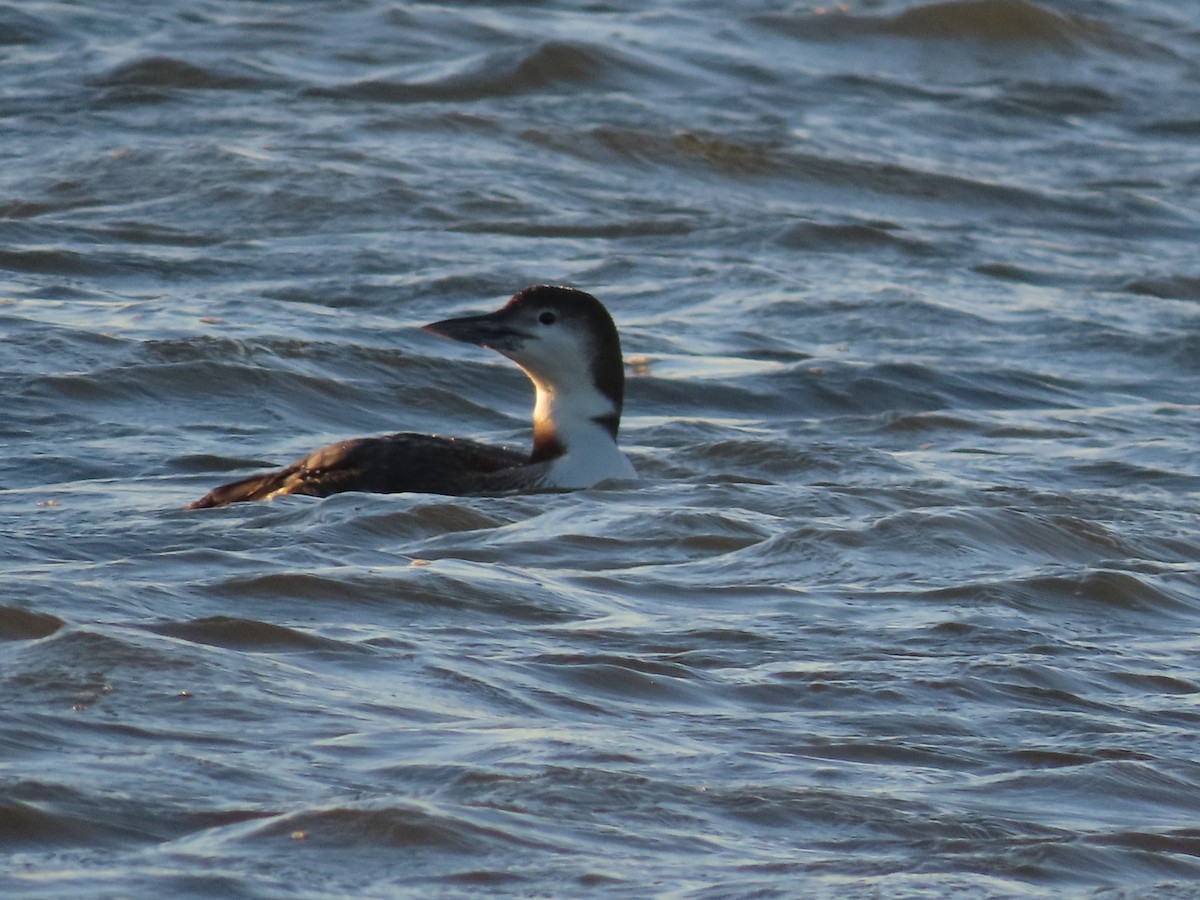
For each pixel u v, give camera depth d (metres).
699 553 10.82
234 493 12.78
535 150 29.45
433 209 25.48
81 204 24.73
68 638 7.06
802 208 28.27
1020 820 6.47
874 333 20.92
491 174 27.55
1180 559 11.83
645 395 17.67
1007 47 41.59
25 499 12.54
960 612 9.55
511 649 8.14
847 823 6.27
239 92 31.52
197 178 25.77
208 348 17.12
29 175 25.77
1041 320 22.00
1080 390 19.20
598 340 14.02
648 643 8.55
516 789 6.16
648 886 5.51
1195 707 8.23
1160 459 15.77
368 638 8.00
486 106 31.91
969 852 6.07
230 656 7.23
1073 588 10.22
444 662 7.74
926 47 40.97
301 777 6.10
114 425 15.21
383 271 22.27
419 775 6.21
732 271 23.23
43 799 5.64
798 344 20.30
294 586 8.80
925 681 8.21
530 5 41.03
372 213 25.03
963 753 7.28
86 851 5.38
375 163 27.05
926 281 23.84
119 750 6.15
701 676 8.05
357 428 16.28
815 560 10.55
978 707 7.93
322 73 33.47
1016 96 37.62
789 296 22.14
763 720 7.48
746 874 5.68
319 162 26.72
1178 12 47.16
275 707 6.74
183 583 8.72
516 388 17.92
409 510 11.59
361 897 5.23
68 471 13.80
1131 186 31.73
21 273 20.86
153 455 14.37
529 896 5.37
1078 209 29.78
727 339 20.23
